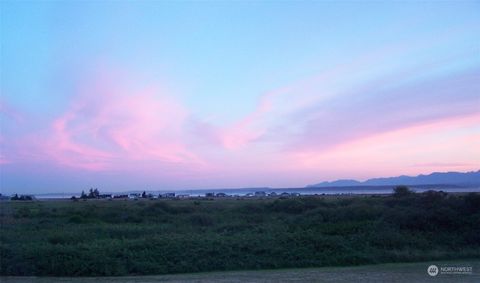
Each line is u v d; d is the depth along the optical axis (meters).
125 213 40.53
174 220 36.50
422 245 23.61
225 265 19.78
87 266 18.47
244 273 18.22
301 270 18.81
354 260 20.62
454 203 29.36
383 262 20.92
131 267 18.94
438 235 25.28
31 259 18.98
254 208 43.56
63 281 16.70
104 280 16.81
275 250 21.16
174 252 20.50
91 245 21.41
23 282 16.52
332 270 18.59
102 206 52.34
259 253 21.09
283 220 33.38
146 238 23.19
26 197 123.31
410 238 24.20
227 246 21.39
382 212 30.34
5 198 122.50
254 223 32.16
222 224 32.12
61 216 40.47
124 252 20.00
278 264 20.09
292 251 21.17
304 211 39.28
